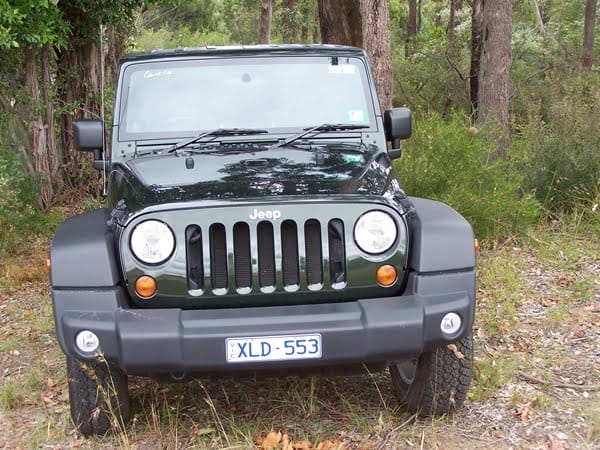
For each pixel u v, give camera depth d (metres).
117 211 3.93
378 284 3.77
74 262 3.71
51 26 9.87
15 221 8.70
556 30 19.03
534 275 7.10
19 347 5.78
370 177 4.07
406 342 3.62
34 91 10.72
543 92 12.63
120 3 11.29
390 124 4.90
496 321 5.74
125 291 3.77
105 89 12.03
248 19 30.19
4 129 10.62
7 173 9.57
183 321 3.59
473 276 3.79
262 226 3.72
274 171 4.12
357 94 4.95
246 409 4.51
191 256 3.70
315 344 3.58
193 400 4.62
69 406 4.52
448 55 15.86
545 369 4.97
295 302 3.75
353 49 5.13
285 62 5.02
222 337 3.54
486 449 3.95
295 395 4.61
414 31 24.81
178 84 4.92
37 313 6.59
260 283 3.72
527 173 9.04
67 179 11.74
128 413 4.25
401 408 4.46
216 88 4.91
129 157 4.65
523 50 15.76
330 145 4.68
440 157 7.96
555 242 7.96
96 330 3.60
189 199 3.74
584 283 6.60
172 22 34.28
